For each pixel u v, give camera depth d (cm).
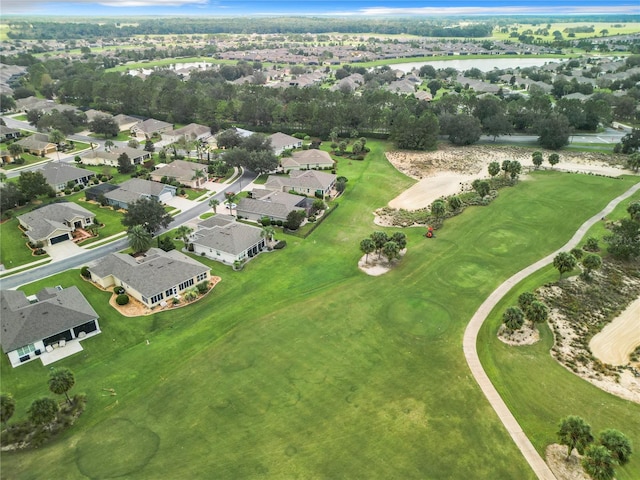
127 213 9825
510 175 13750
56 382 5241
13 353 6316
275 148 16200
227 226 9781
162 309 7588
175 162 14138
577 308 7550
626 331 7050
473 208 11612
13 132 17825
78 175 13275
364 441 5066
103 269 8319
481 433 5178
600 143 17312
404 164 15275
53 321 6662
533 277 8444
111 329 7088
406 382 5950
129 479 4653
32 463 4834
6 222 10938
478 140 18075
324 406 5550
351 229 10644
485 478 4659
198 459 4866
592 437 4569
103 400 5681
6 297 7231
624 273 8650
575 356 6488
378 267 8925
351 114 18250
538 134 18738
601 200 11888
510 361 6338
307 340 6781
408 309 7544
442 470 4738
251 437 5128
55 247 9788
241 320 7269
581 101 19988
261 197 11994
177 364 6294
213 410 5506
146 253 9156
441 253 9406
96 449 5000
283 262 9144
